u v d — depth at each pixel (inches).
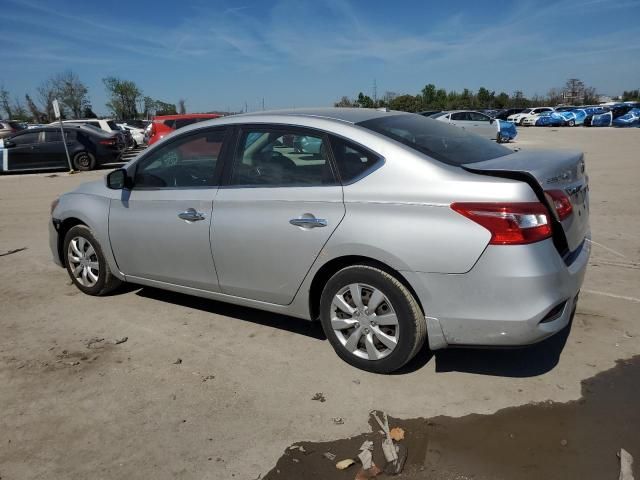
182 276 171.3
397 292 130.6
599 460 106.8
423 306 127.3
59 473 109.3
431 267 123.9
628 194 370.3
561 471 104.3
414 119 161.5
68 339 168.9
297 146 146.1
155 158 176.1
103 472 109.0
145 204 175.5
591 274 207.6
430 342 128.9
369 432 118.2
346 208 134.3
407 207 126.6
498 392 130.9
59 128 684.1
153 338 167.9
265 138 152.2
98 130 731.4
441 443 113.6
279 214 144.9
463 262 120.6
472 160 136.5
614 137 1008.2
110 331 174.1
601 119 1508.4
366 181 133.3
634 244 247.0
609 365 140.9
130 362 152.9
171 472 108.3
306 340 163.0
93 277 200.5
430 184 125.7
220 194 157.3
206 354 156.3
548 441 112.7
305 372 144.1
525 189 118.9
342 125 142.1
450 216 121.8
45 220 362.9
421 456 110.0
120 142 726.5
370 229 130.1
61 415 128.5
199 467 109.4
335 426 120.6
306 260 141.9
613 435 113.7
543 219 119.4
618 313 171.3
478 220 119.1
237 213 152.9
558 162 132.0
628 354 146.1
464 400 128.2
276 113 156.7
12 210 405.4
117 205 184.1
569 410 122.6
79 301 200.8
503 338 121.3
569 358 145.1
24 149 663.8
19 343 167.0
